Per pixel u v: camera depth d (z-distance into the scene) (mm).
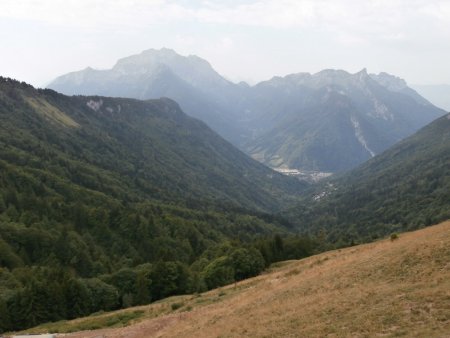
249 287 76062
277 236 156875
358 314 35125
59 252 171000
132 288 116188
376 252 55938
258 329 39406
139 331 58531
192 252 197625
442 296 33812
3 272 133375
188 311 66438
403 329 29859
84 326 75062
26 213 194500
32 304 95688
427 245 47906
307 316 38594
